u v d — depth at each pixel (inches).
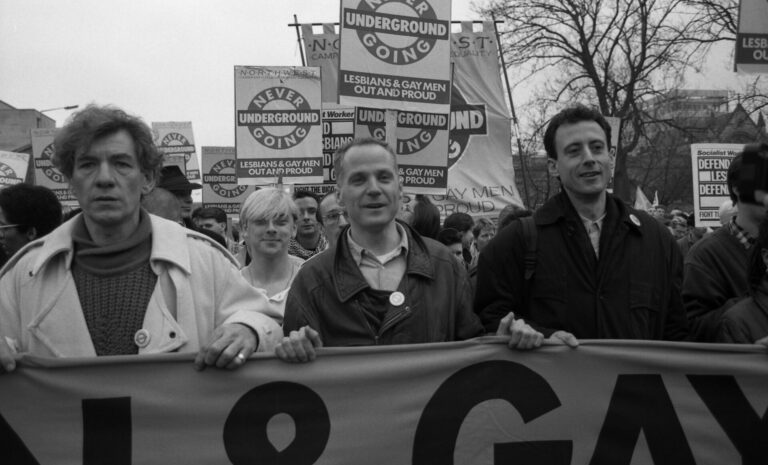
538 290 130.8
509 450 115.0
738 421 118.2
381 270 119.6
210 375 107.4
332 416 111.1
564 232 131.9
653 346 118.0
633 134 1203.9
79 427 104.9
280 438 109.8
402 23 297.0
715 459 118.0
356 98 294.0
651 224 134.0
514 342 114.6
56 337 102.5
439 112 299.7
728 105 1056.8
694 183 339.0
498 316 132.3
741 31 263.7
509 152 694.5
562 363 116.6
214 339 104.2
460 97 703.7
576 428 116.3
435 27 298.8
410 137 336.5
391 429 112.3
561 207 133.1
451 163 659.4
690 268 153.5
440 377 113.9
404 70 297.6
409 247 121.6
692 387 118.3
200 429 107.5
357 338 116.2
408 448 112.7
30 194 169.0
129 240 104.9
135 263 104.7
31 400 103.9
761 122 950.4
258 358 109.0
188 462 107.2
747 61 264.7
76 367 103.2
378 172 119.4
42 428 104.3
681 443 117.6
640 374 117.8
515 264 133.0
